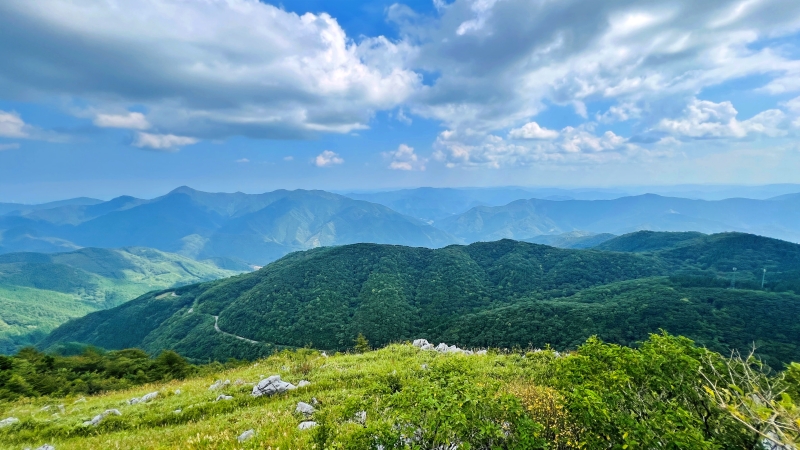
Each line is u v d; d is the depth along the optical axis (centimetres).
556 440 720
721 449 541
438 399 616
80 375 2842
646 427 549
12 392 2117
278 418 1117
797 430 447
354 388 1448
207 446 919
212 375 2114
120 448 1012
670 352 656
